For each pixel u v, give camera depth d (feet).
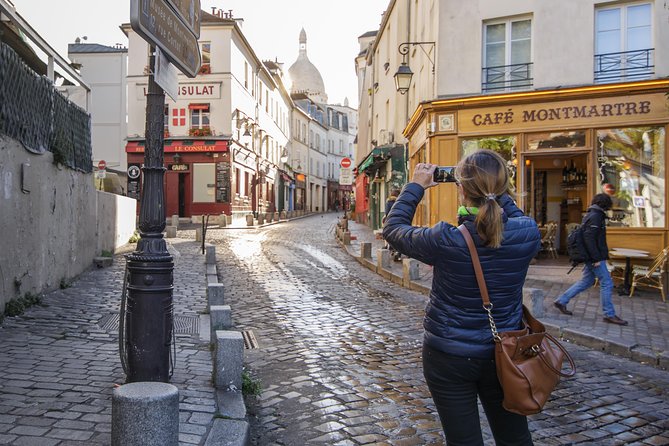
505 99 44.57
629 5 42.60
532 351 8.08
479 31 46.93
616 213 41.45
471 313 8.20
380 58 98.22
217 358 15.80
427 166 9.37
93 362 17.84
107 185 76.69
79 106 37.06
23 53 35.12
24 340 20.25
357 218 139.95
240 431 12.67
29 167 26.76
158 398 8.69
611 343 22.54
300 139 202.69
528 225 8.42
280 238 79.66
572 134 43.04
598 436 14.01
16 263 25.41
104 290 32.14
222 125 110.83
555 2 44.09
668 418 15.33
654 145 40.50
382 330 25.54
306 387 17.40
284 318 28.02
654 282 35.24
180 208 113.80
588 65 43.24
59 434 12.13
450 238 8.21
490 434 13.92
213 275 40.78
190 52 16.12
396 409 15.58
